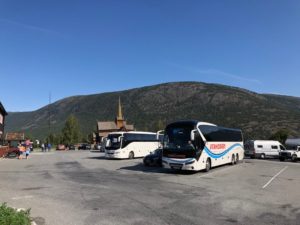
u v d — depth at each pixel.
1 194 14.41
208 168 25.12
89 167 28.20
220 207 11.98
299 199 13.87
